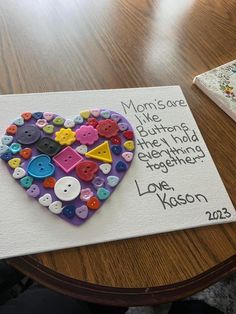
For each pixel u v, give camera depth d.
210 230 0.28
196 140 0.34
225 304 0.54
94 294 0.24
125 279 0.25
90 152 0.30
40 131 0.30
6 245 0.24
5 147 0.29
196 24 0.48
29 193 0.27
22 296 0.37
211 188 0.31
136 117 0.34
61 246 0.25
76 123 0.32
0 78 0.35
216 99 0.38
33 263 0.24
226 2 0.54
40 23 0.42
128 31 0.44
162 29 0.46
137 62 0.40
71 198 0.27
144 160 0.31
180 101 0.37
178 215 0.28
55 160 0.29
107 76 0.38
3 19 0.41
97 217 0.27
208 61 0.43
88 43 0.41
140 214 0.28
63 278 0.24
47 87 0.35
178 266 0.26
